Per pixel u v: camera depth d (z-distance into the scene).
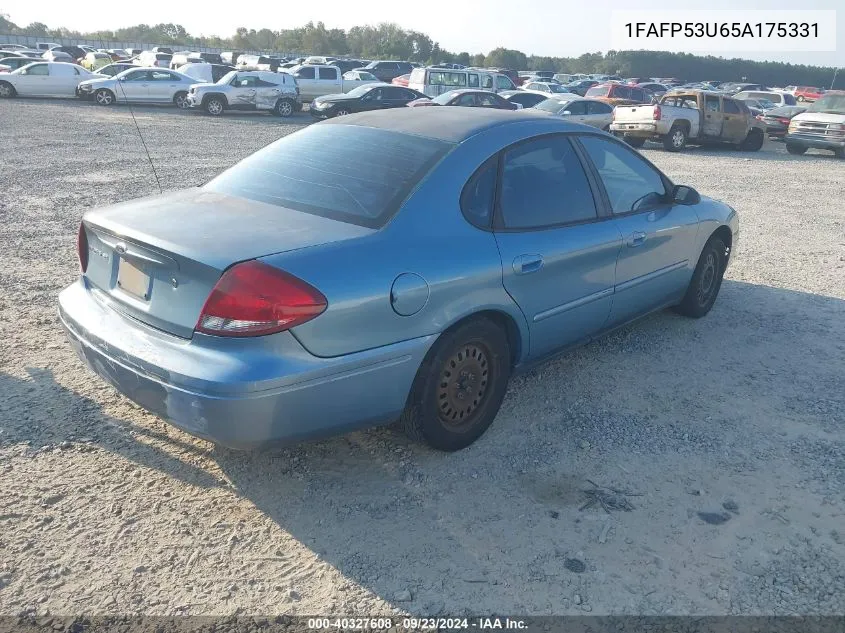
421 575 2.78
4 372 4.25
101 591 2.65
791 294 6.45
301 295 2.78
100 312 3.29
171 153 14.59
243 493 3.24
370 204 3.30
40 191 9.95
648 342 5.17
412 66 39.81
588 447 3.71
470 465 3.52
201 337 2.82
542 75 53.00
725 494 3.34
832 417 4.11
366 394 3.06
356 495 3.26
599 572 2.82
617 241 4.27
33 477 3.27
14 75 26.91
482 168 3.60
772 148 23.38
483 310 3.46
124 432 3.68
